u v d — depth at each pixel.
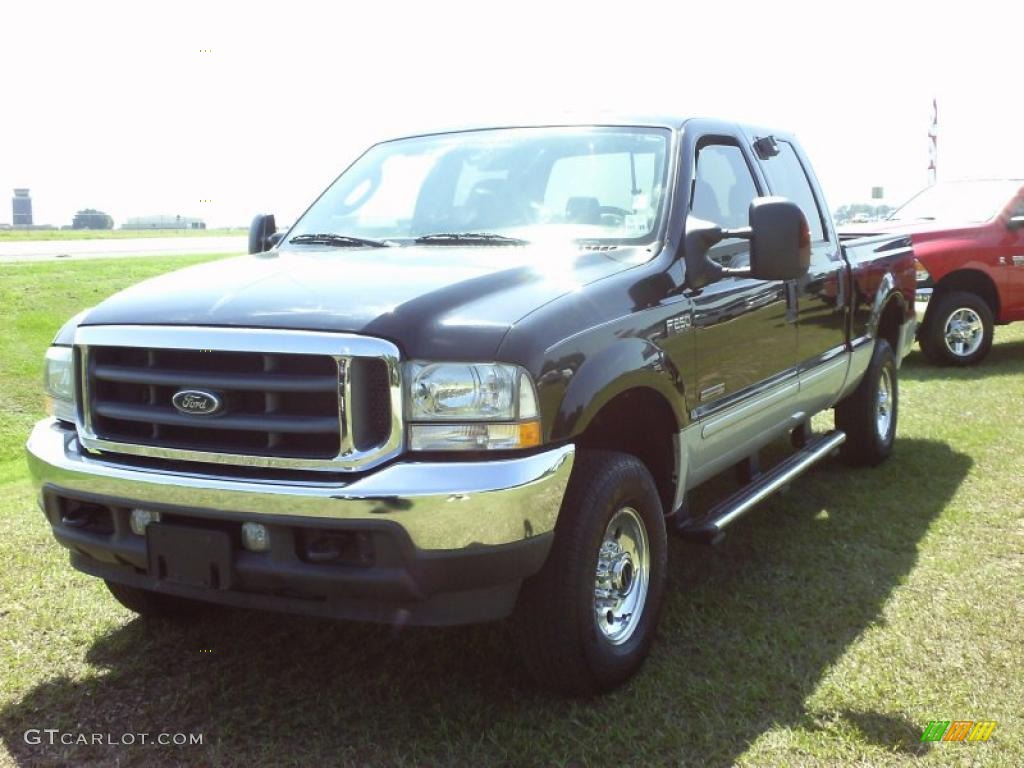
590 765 2.91
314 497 2.79
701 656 3.60
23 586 4.35
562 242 3.83
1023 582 4.29
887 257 6.19
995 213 10.34
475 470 2.79
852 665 3.52
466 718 3.20
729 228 4.31
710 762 2.93
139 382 3.05
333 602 2.95
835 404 5.85
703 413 3.83
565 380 2.97
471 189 4.18
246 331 2.90
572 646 3.13
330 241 4.15
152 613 3.91
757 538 4.90
